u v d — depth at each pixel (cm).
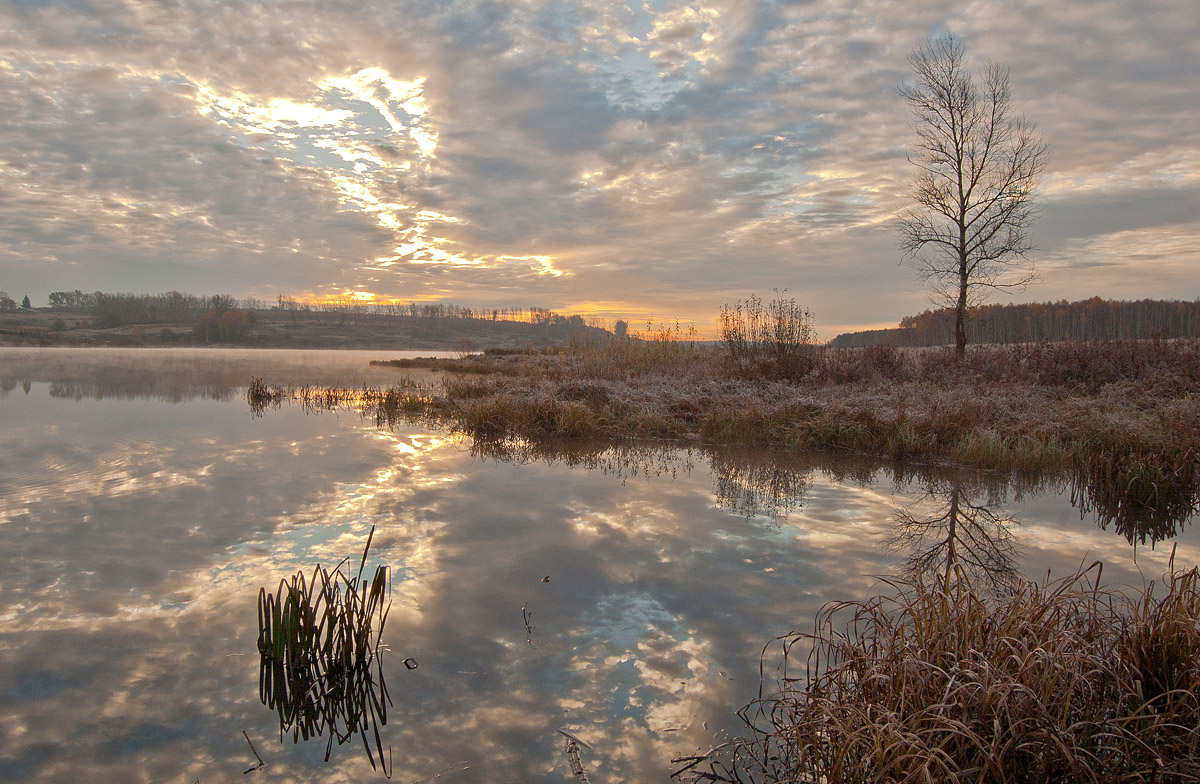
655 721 335
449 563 552
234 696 355
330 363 4084
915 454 1027
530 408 1330
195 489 783
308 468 912
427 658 397
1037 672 284
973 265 1847
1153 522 687
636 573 532
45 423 1269
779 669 383
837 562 559
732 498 776
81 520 654
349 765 301
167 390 1986
